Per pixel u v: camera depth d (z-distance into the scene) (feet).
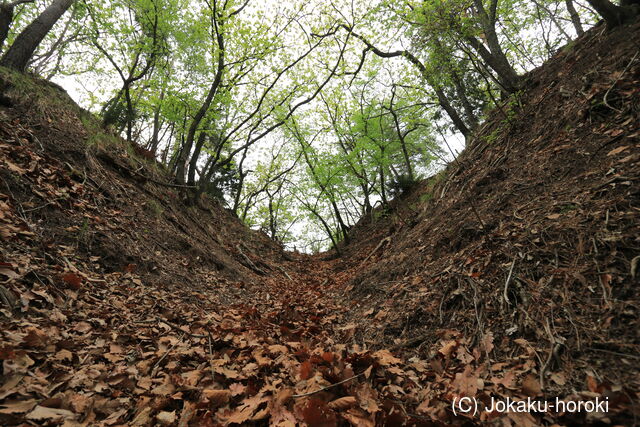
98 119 29.76
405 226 27.76
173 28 33.37
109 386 5.98
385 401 5.67
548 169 12.52
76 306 8.70
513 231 10.31
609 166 9.59
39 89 21.65
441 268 12.34
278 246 52.75
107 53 30.19
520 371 5.98
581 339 5.88
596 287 6.61
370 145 39.09
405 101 40.98
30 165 13.70
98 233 13.61
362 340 10.59
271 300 18.70
